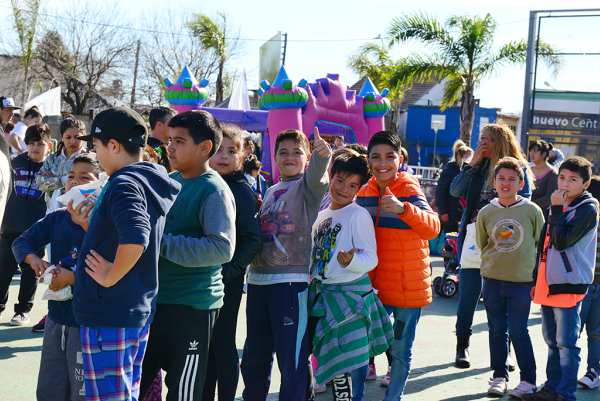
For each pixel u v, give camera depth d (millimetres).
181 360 3738
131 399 3305
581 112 19000
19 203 6691
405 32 22516
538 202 8891
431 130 36938
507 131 6137
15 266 6707
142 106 40375
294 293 4242
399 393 4719
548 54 18844
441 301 9258
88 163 4914
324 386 5422
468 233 6105
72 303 3459
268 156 14492
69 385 3713
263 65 28875
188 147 3752
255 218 4273
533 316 8578
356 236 4383
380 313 4453
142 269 3234
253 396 4367
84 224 3820
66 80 39656
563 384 5219
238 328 6984
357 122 14133
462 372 6059
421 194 4699
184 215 3732
